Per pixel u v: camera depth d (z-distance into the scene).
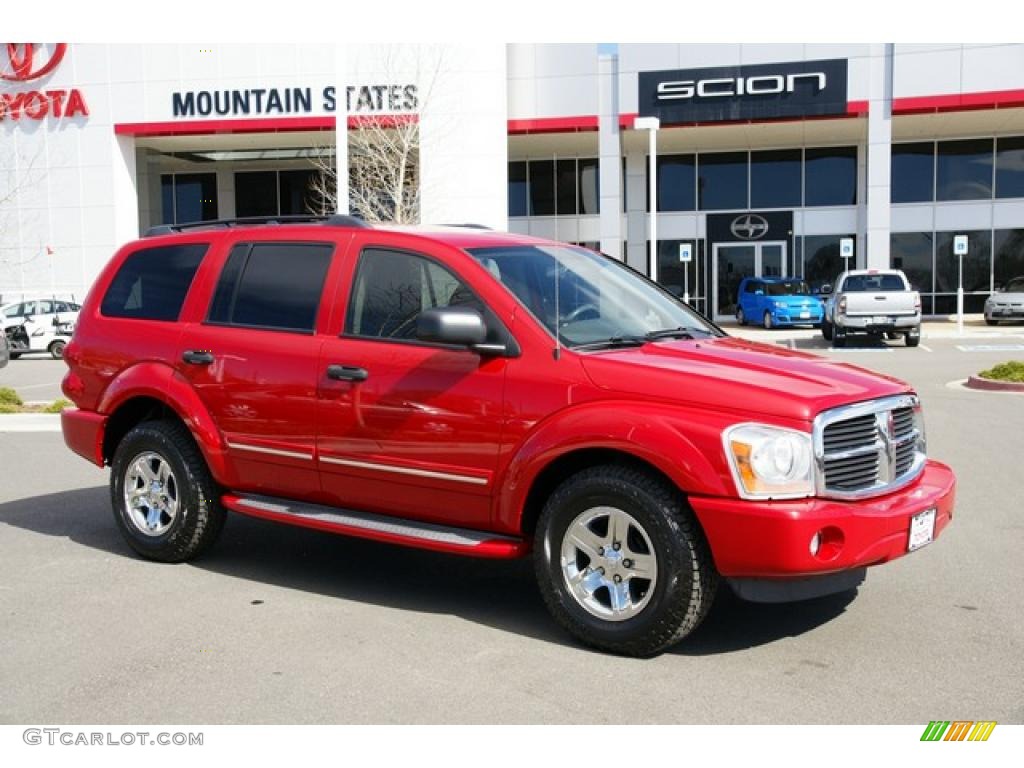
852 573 4.96
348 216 6.09
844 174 36.25
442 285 5.47
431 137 31.95
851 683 4.52
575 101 32.84
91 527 7.64
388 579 6.23
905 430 5.16
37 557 6.76
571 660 4.82
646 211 37.62
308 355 5.82
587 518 4.89
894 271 25.88
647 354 5.12
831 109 31.22
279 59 32.69
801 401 4.61
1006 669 4.66
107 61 33.97
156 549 6.54
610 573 4.85
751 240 37.06
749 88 31.73
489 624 5.36
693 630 5.06
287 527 7.62
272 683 4.56
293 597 5.85
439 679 4.59
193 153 38.28
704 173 37.19
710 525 4.54
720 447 4.52
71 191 34.75
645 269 37.72
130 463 6.65
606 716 4.19
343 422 5.66
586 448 4.86
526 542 5.22
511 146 36.38
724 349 5.40
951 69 30.22
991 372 15.96
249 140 35.38
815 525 4.46
